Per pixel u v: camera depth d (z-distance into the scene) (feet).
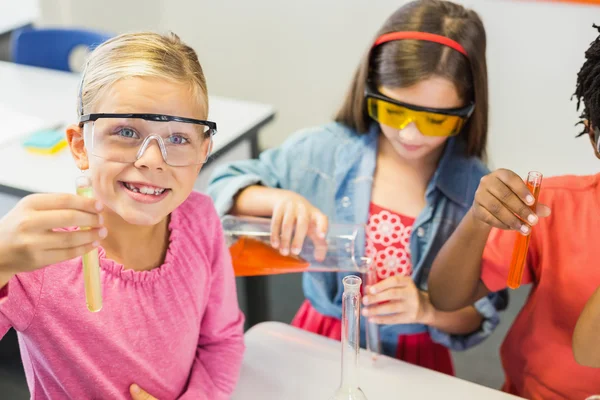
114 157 2.75
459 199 4.50
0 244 2.33
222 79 10.34
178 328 3.22
